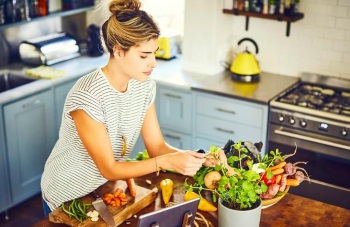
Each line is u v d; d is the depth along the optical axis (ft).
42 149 14.47
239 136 14.01
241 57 14.69
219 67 15.48
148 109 8.27
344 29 14.15
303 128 12.98
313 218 7.59
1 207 13.62
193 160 7.30
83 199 7.72
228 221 6.86
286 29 14.90
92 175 8.05
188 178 8.46
